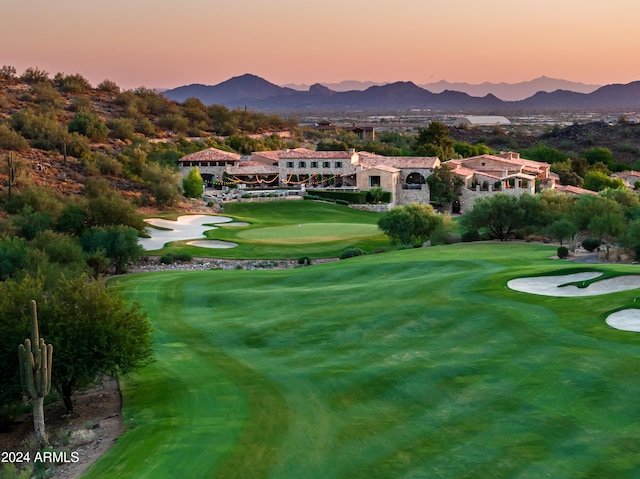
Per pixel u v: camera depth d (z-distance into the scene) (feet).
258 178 473.67
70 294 119.03
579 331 117.91
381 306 149.69
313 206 420.77
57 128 499.51
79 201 290.15
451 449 81.76
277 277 203.00
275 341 136.67
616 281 149.07
